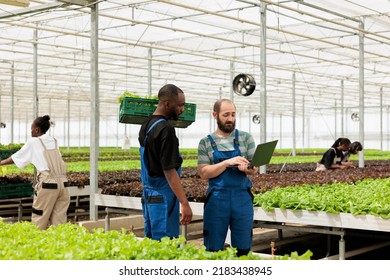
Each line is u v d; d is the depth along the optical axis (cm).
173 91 662
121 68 3491
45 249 490
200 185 1223
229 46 2702
